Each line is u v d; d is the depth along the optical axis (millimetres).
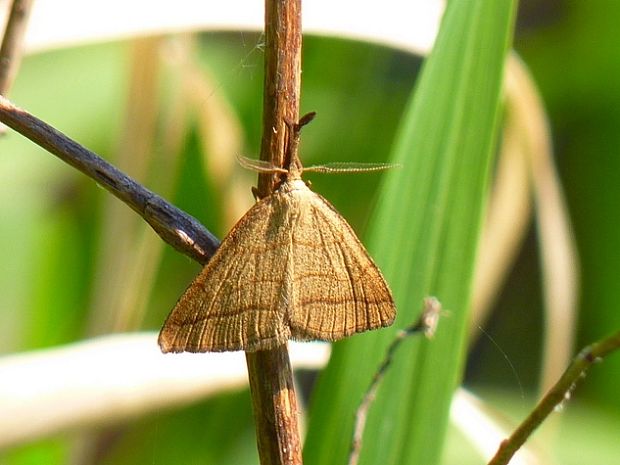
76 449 190
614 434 243
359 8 186
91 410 157
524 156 210
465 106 147
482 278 208
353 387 149
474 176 148
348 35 185
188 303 128
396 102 252
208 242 129
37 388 154
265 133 129
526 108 208
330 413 150
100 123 254
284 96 127
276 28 125
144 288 205
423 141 148
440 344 148
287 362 130
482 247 209
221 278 129
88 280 230
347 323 131
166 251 224
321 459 149
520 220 211
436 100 147
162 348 127
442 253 148
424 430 148
